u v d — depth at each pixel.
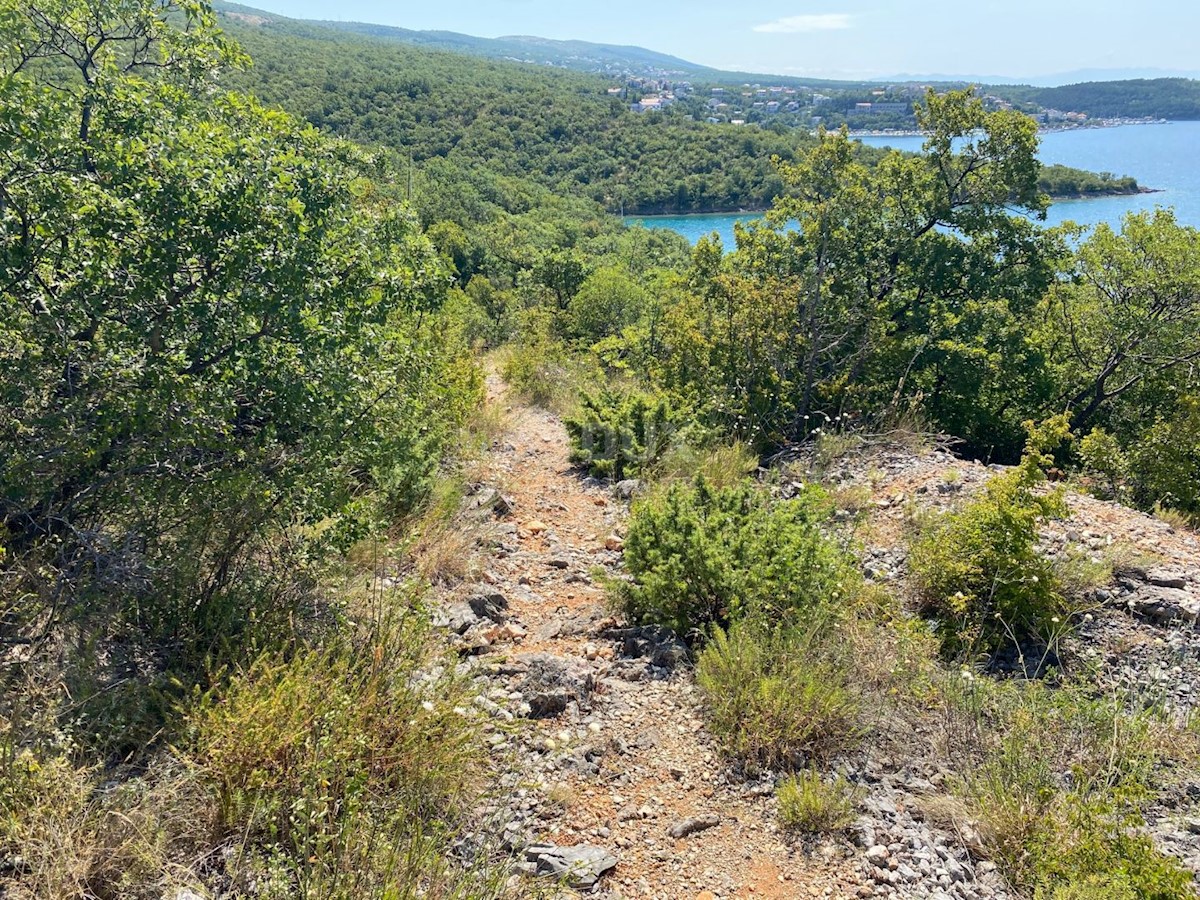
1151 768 3.65
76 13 4.10
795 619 4.60
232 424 4.03
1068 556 5.41
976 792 3.49
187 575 3.72
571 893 2.83
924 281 15.52
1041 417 15.35
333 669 3.39
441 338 9.95
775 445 9.78
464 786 3.21
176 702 3.08
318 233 4.25
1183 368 15.57
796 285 11.04
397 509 6.20
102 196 3.53
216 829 2.69
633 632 4.94
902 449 8.34
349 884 2.40
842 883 3.04
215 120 4.46
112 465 3.73
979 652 4.71
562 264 40.47
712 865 3.11
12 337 3.54
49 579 3.40
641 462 8.49
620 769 3.65
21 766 2.57
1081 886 2.80
